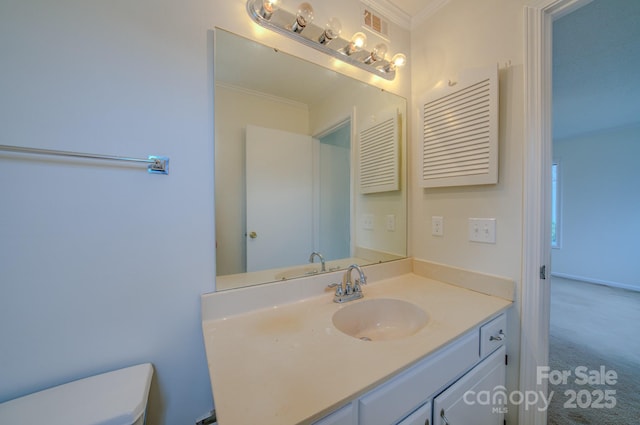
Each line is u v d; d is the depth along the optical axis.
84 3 0.78
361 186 1.48
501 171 1.20
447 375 0.86
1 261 0.70
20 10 0.71
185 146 0.93
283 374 0.65
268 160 1.18
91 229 0.79
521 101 1.14
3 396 0.70
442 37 1.44
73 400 0.69
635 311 2.97
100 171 0.80
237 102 1.06
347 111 1.40
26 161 0.72
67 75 0.76
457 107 1.30
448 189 1.42
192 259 0.95
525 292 1.13
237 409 0.54
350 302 1.15
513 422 1.17
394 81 1.55
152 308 0.88
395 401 0.71
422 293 1.26
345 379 0.64
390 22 1.51
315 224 1.34
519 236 1.14
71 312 0.77
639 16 1.56
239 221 1.08
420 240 1.58
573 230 4.36
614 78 2.31
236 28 1.01
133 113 0.85
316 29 1.19
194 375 0.95
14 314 0.71
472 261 1.32
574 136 4.27
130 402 0.69
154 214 0.88
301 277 1.18
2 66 0.70
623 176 3.86
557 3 1.05
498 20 1.21
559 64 2.09
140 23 0.85
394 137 1.57
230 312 0.99
